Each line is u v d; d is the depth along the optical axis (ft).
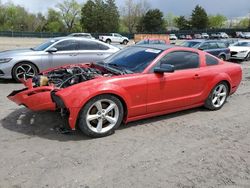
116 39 173.99
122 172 12.89
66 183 11.91
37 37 205.77
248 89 31.30
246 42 68.59
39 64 30.45
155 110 18.42
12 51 31.45
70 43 32.22
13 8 312.71
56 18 316.19
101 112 16.17
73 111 15.25
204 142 16.35
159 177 12.62
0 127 17.34
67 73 18.24
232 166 13.80
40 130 17.01
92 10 284.61
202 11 332.39
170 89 18.67
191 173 13.03
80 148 14.97
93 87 15.70
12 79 31.91
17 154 14.11
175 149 15.33
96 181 12.14
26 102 16.25
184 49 19.99
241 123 19.74
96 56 33.09
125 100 16.72
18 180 12.00
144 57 18.78
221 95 22.30
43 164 13.29
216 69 21.53
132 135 16.89
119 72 17.52
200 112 21.63
